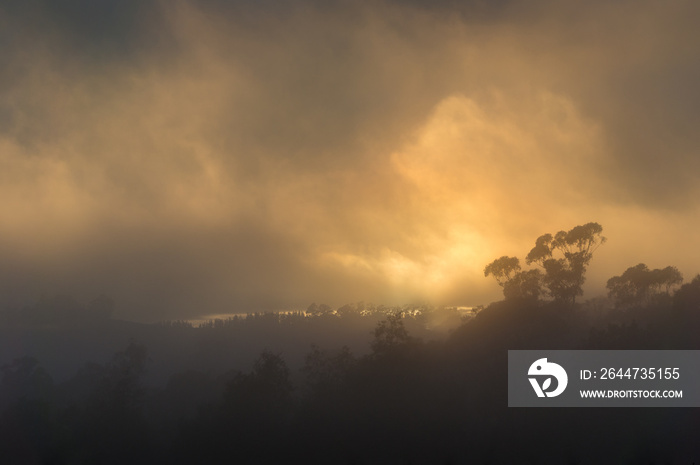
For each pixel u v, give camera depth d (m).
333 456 83.25
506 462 74.25
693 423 72.75
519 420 81.50
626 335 86.50
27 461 88.38
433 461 78.56
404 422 84.25
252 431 86.75
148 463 89.88
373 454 82.12
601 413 77.88
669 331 91.56
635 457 69.94
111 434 91.06
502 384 87.62
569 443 75.19
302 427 86.94
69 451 89.12
